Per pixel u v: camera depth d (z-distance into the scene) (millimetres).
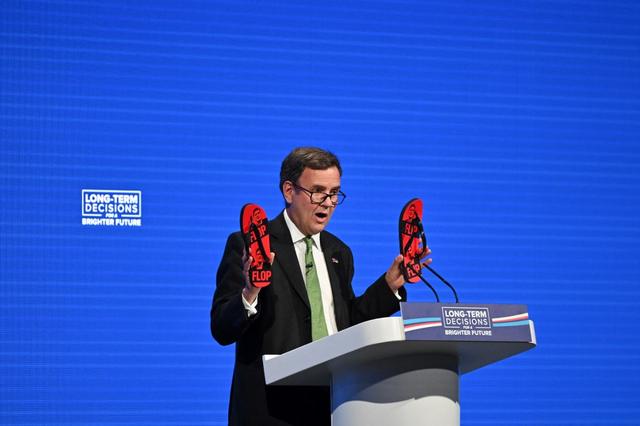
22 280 9234
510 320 4859
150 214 9664
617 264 10781
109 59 9758
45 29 9625
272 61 10188
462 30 10742
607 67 11055
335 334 4805
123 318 9445
